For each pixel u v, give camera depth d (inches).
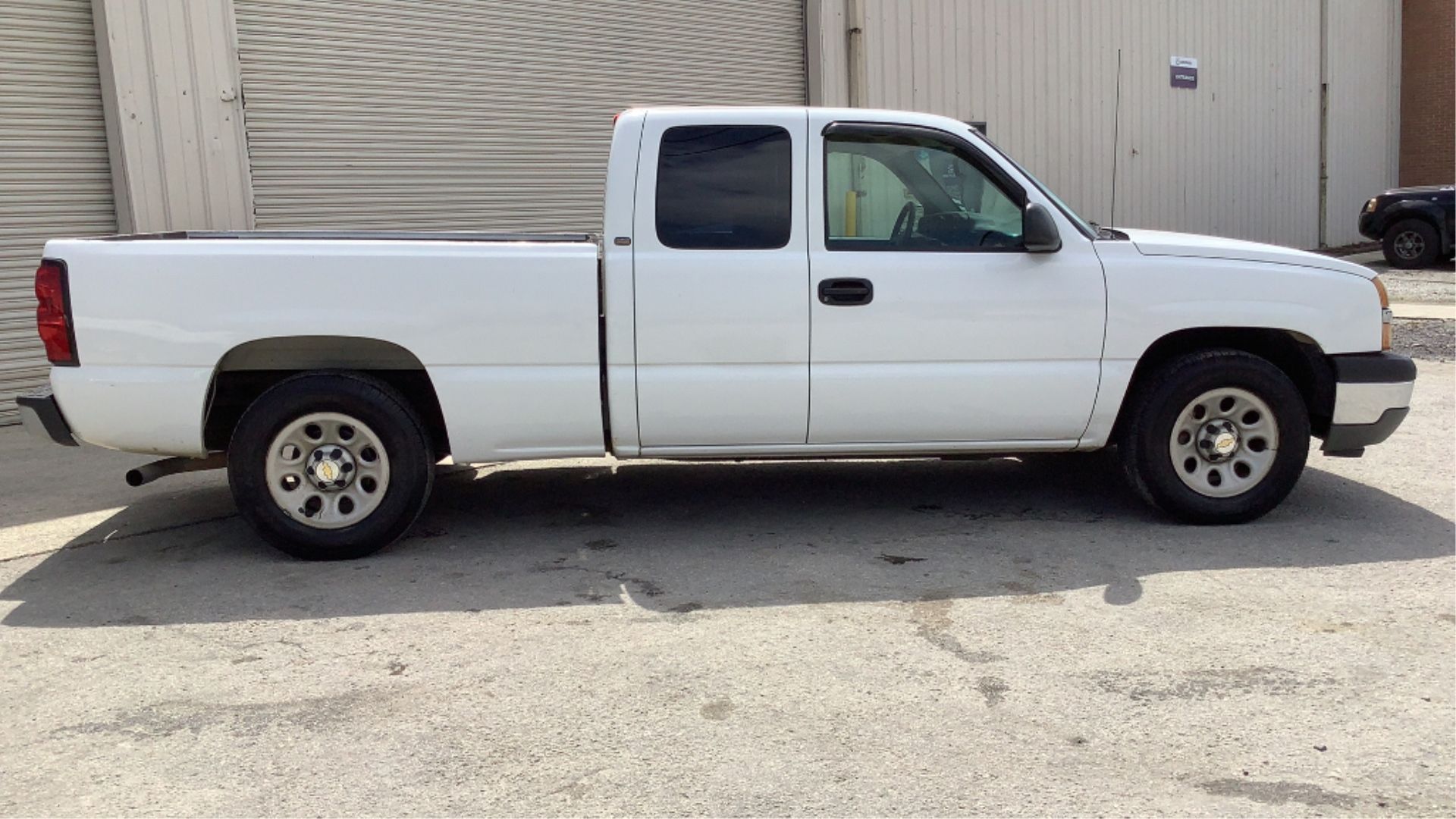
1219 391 204.5
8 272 333.7
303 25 369.1
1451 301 523.8
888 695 139.8
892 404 199.5
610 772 122.0
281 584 187.0
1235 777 119.3
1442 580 178.9
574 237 221.9
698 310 194.5
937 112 550.3
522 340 193.5
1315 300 203.9
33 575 194.1
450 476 262.7
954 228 201.9
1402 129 925.8
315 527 196.5
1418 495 231.3
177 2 343.6
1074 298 199.8
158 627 167.8
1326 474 250.4
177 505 242.5
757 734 130.2
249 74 359.9
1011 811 113.1
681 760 124.4
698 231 195.9
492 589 182.7
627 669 149.2
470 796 117.5
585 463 275.3
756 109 198.8
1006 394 200.8
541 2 420.8
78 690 145.4
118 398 188.1
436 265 191.0
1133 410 208.2
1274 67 761.0
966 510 225.8
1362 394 206.7
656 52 454.9
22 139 331.0
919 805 114.3
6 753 128.6
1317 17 792.9
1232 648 152.7
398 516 197.5
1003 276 198.8
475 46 406.6
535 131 425.7
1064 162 620.7
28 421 194.2
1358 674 143.9
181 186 349.1
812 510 228.7
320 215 379.6
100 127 343.3
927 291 197.5
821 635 159.8
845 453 204.8
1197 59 697.6
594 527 219.1
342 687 145.1
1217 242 209.8
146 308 187.0
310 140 374.6
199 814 115.0
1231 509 208.2
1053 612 167.3
